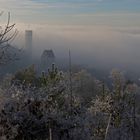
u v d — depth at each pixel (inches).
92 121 444.8
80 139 393.4
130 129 496.1
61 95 433.1
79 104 484.7
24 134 369.1
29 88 407.2
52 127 378.9
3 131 359.9
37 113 380.8
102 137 436.1
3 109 366.9
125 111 535.8
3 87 394.3
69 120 398.6
